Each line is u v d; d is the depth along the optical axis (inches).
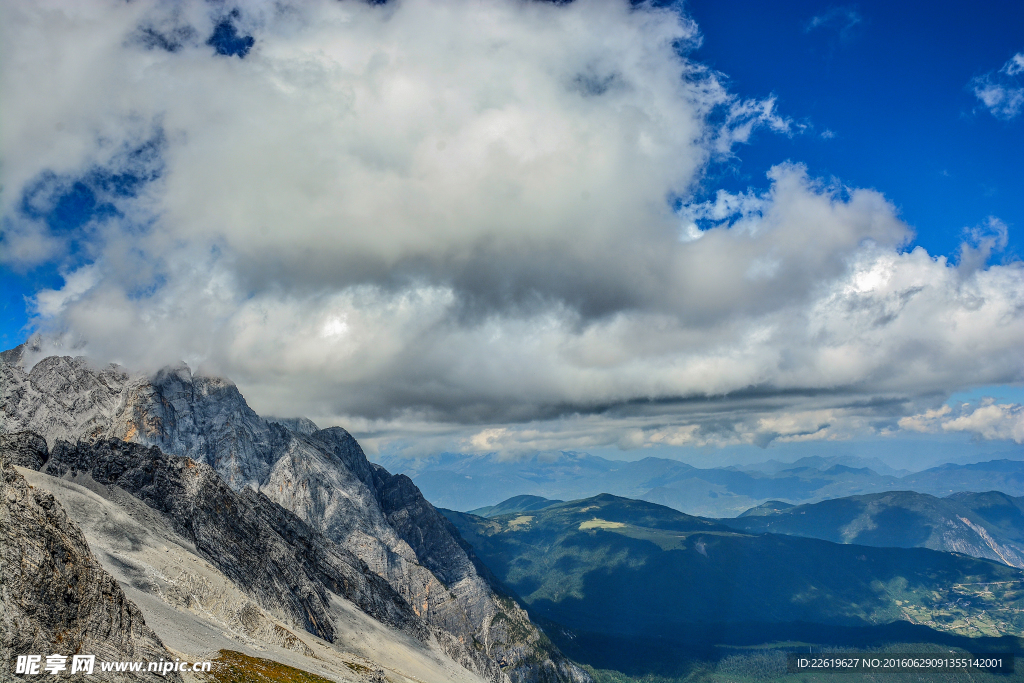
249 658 4399.6
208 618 5196.9
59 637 2723.9
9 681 2289.6
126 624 3319.4
